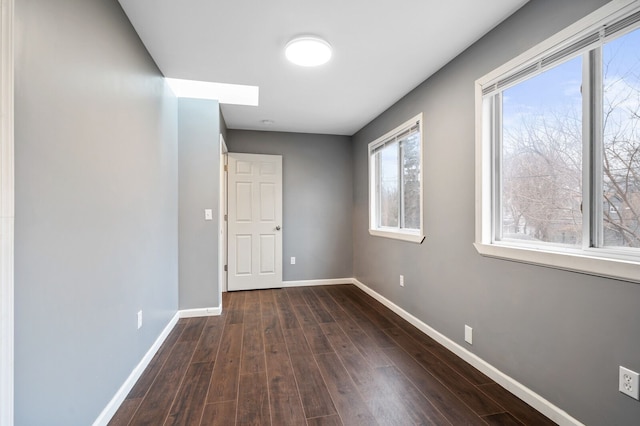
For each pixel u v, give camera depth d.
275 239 4.37
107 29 1.54
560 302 1.50
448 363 2.13
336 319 3.06
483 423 1.51
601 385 1.32
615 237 1.35
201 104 3.15
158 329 2.39
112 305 1.60
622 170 1.32
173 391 1.80
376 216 3.96
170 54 2.23
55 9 1.14
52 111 1.12
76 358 1.28
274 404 1.67
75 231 1.27
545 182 1.68
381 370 2.04
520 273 1.72
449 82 2.34
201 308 3.16
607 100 1.37
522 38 1.70
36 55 1.04
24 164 0.99
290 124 4.11
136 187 1.94
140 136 2.02
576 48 1.43
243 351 2.33
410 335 2.63
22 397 0.98
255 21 1.85
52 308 1.12
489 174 2.01
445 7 1.72
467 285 2.15
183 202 3.10
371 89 2.88
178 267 3.08
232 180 4.24
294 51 2.13
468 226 2.13
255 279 4.30
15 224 0.96
